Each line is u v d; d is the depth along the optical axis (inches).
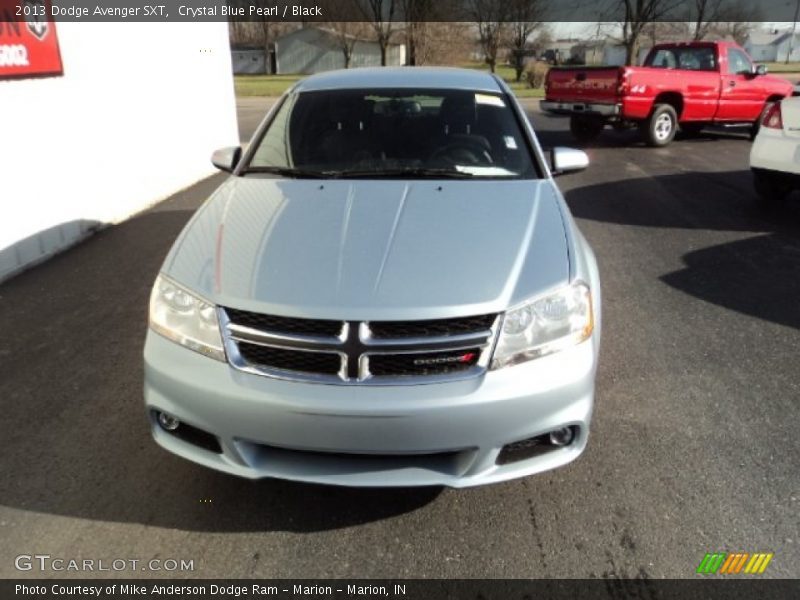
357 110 146.4
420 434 86.2
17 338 160.1
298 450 90.1
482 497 104.0
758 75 497.4
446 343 87.6
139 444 117.5
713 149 465.4
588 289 98.2
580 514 100.0
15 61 201.2
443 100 148.2
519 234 105.3
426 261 96.9
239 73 2222.0
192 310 94.0
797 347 152.7
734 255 219.6
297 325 88.7
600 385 136.3
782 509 100.3
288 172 133.6
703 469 109.7
